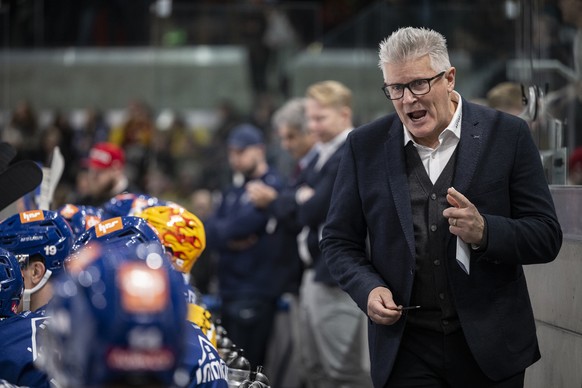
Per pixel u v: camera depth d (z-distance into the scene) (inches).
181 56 567.2
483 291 189.5
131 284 89.0
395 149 197.8
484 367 187.6
